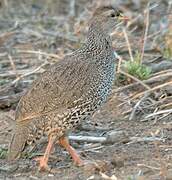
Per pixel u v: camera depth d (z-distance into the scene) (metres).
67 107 11.73
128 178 10.84
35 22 19.88
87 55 12.19
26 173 11.66
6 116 14.34
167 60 16.20
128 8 20.31
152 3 20.19
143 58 16.59
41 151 12.74
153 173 11.18
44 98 11.75
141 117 14.00
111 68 12.23
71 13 20.23
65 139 12.05
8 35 18.64
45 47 17.94
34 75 15.91
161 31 17.81
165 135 12.99
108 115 14.19
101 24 12.36
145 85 14.80
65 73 11.93
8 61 16.80
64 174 11.52
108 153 12.38
